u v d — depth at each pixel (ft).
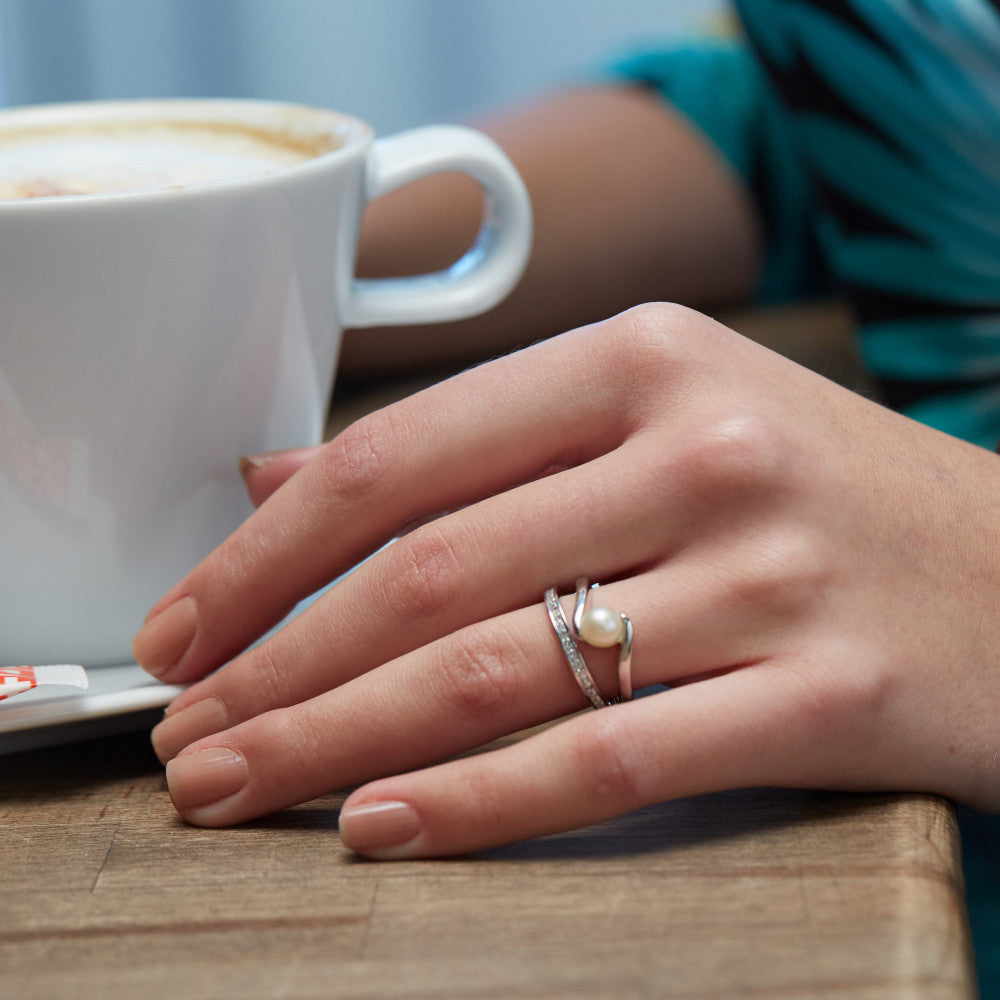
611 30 5.22
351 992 1.14
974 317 2.24
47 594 1.37
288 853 1.26
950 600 1.31
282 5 4.94
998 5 2.10
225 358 1.34
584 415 1.33
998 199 2.16
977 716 1.30
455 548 1.31
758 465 1.30
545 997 1.13
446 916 1.19
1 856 1.26
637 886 1.21
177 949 1.18
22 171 1.44
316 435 1.46
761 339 2.72
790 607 1.28
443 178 2.62
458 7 5.12
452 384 1.34
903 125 2.17
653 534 1.30
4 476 1.32
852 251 2.32
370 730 1.29
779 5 2.26
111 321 1.30
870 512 1.31
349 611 1.32
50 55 4.68
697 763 1.26
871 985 1.13
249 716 1.32
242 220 1.31
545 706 1.30
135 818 1.30
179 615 1.34
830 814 1.27
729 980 1.14
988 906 1.80
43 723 1.31
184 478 1.37
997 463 1.38
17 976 1.16
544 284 2.70
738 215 3.04
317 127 1.50
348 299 1.45
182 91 4.88
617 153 2.93
